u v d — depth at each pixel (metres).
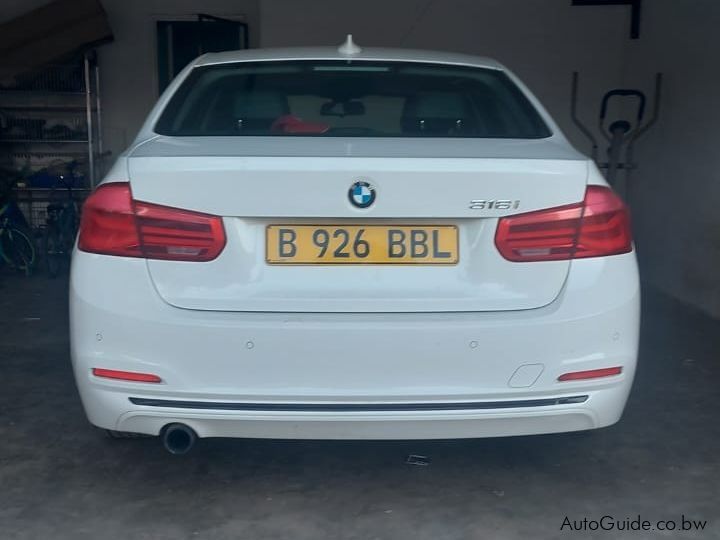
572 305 2.87
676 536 3.12
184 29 9.18
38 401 4.37
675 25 6.68
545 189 2.86
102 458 3.71
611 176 6.81
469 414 2.86
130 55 9.14
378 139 3.21
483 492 3.43
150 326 2.81
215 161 2.83
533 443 3.86
